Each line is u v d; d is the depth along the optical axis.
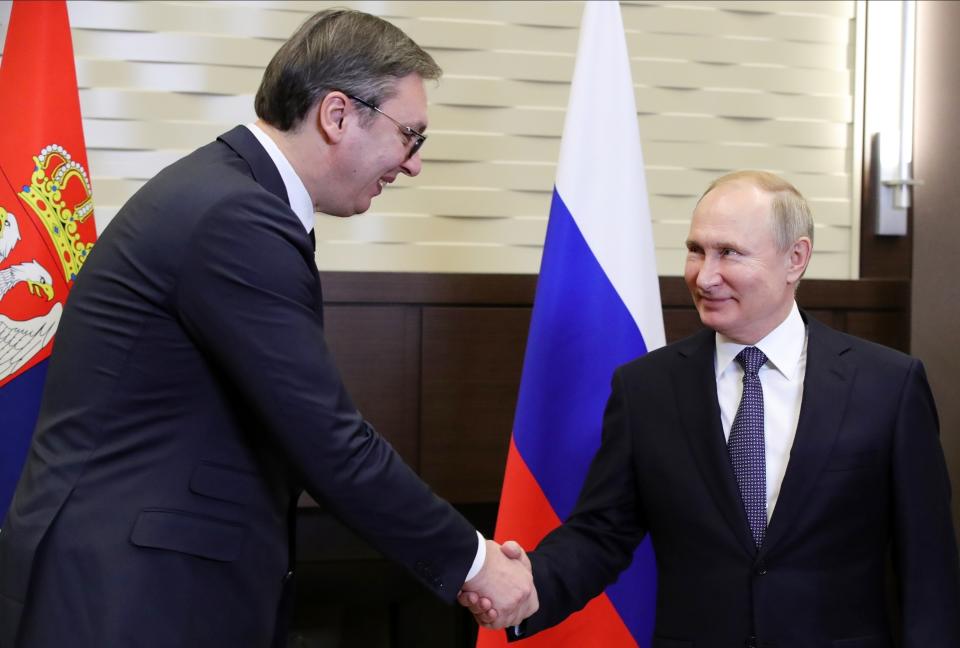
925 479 1.55
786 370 1.63
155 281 1.39
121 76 2.71
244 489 1.42
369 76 1.51
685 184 2.94
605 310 2.15
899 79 2.84
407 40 1.59
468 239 2.86
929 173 2.75
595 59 2.26
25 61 2.19
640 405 1.73
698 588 1.58
